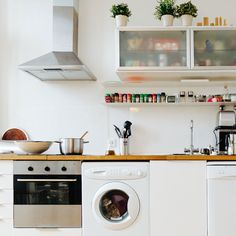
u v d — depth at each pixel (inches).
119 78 148.9
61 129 150.1
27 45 151.2
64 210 115.6
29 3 151.7
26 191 116.7
